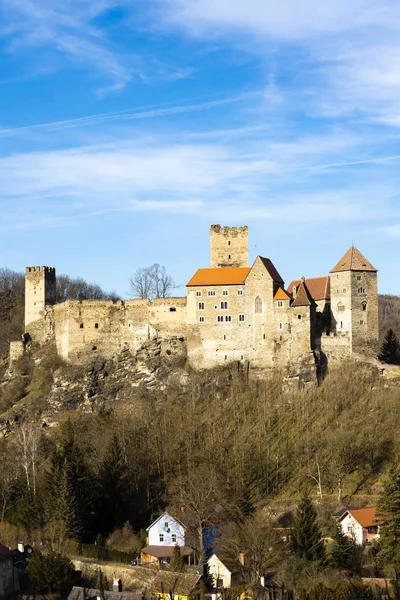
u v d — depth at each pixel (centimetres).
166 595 12550
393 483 14562
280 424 19700
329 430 18988
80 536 15625
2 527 15912
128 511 17050
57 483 16212
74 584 13575
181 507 15950
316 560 13588
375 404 19912
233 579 13350
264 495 17450
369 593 12406
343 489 17375
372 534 14938
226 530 14675
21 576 13988
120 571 13800
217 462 18438
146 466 18488
